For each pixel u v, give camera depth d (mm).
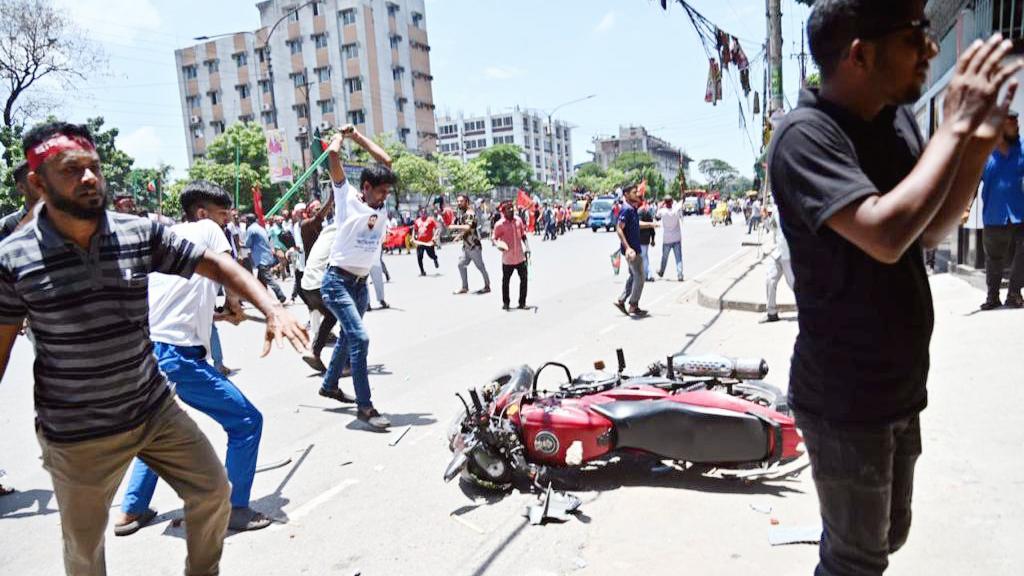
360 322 5504
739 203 66625
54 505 4637
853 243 1591
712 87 12125
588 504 3852
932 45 1636
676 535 3342
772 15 13031
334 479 4570
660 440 3893
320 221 9188
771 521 3422
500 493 4141
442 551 3523
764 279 12031
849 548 1815
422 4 80000
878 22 1581
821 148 1601
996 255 6602
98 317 2463
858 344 1679
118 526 3982
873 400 1688
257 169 54000
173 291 3785
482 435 4031
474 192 65875
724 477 4039
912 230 1422
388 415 5898
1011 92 1534
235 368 8281
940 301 7648
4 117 27188
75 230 2424
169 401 2775
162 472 2816
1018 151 6293
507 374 4738
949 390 4641
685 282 13516
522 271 11234
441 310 11867
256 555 3609
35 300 2365
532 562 3264
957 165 1415
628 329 8828
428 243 18406
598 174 136125
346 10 71000
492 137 145875
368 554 3551
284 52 74500
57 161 2295
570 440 3973
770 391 4340
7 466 5461
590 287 13531
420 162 53594
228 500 2895
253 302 2725
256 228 12422
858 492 1755
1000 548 2850
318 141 22719
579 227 48438
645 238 13680
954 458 3670
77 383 2473
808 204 1591
